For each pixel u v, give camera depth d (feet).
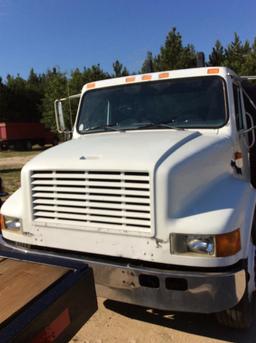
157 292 10.89
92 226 11.46
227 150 13.28
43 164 12.13
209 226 10.47
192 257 10.51
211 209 11.06
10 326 5.70
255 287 12.65
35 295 6.43
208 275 10.44
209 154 12.21
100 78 131.23
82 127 16.80
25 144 132.98
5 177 54.34
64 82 133.80
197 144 12.44
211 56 83.61
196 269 10.71
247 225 11.49
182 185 11.01
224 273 10.51
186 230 10.54
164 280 10.75
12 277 7.03
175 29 88.17
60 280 6.90
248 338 12.21
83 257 11.82
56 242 12.11
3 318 5.88
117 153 11.74
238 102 15.15
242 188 12.39
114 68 135.23
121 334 12.48
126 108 15.93
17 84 173.37
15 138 129.29
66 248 11.98
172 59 85.40
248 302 11.89
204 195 11.60
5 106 167.02
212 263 10.42
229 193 11.88
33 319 5.90
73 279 6.93
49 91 139.64
